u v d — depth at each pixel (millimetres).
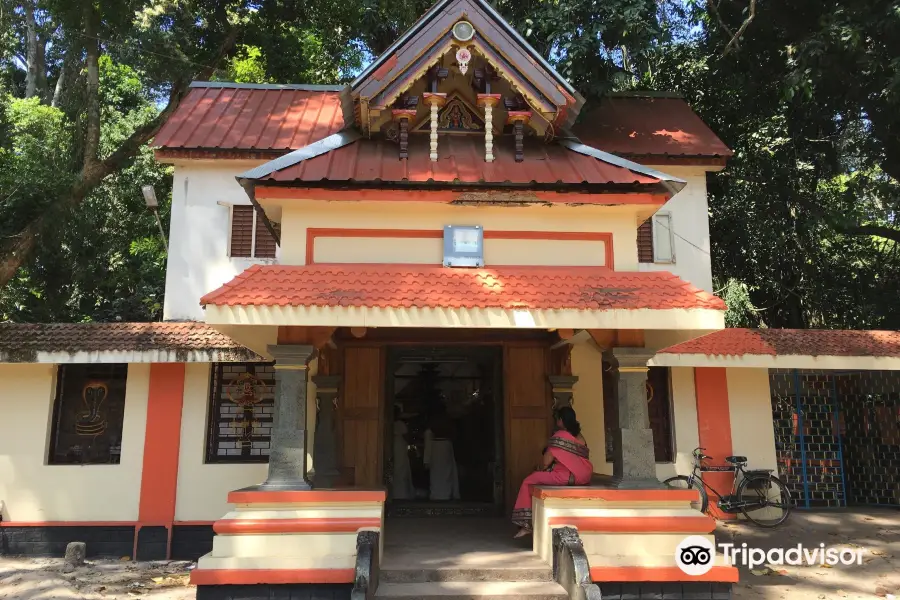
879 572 8273
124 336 9008
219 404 9750
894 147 14367
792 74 12383
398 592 5711
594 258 6832
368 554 5414
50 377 9461
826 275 16359
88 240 14102
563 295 6070
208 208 10438
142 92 19453
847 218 14625
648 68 14273
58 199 10758
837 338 10211
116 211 16734
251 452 9648
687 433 10719
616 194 6633
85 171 11664
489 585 5902
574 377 9016
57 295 13984
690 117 11914
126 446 9422
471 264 6559
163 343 8930
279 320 5711
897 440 11484
